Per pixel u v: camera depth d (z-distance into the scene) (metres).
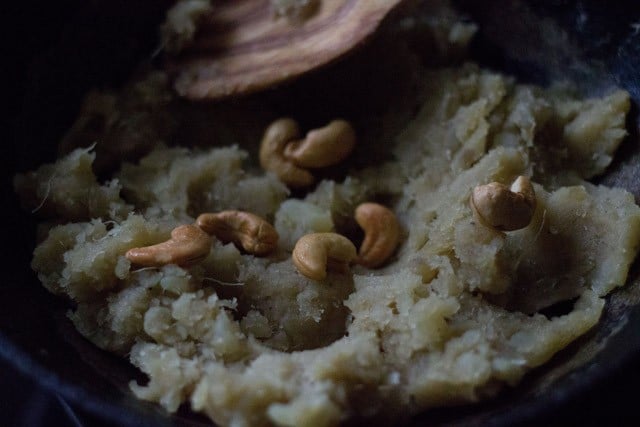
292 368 0.33
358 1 0.40
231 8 0.42
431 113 0.41
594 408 0.35
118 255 0.36
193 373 0.34
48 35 0.41
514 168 0.38
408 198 0.40
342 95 0.43
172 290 0.35
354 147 0.42
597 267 0.36
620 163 0.40
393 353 0.34
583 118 0.40
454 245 0.36
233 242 0.38
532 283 0.37
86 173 0.39
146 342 0.35
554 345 0.34
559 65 0.42
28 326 0.35
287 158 0.41
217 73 0.41
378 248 0.39
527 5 0.42
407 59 0.42
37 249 0.37
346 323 0.37
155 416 0.32
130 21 0.43
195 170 0.40
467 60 0.44
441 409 0.34
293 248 0.39
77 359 0.34
